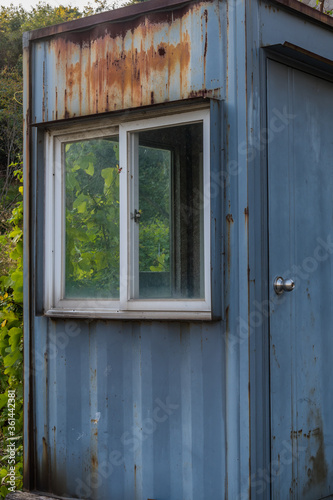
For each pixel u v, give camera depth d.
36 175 3.80
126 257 3.48
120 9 3.51
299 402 3.35
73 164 3.73
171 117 3.34
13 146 14.10
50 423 3.74
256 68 3.15
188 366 3.22
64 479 3.68
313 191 3.53
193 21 3.26
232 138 3.11
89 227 3.65
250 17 3.13
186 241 3.29
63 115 3.76
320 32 3.58
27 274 3.83
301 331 3.39
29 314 3.82
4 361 4.63
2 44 17.41
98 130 3.63
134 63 3.48
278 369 3.21
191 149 3.29
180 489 3.24
